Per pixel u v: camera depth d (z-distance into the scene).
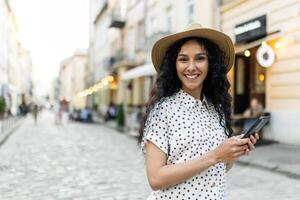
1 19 44.97
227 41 2.14
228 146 1.80
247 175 9.09
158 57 2.19
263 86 15.48
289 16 13.18
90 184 8.38
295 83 12.95
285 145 13.11
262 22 14.45
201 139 1.98
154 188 1.92
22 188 7.97
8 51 53.84
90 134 23.00
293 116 13.02
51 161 11.79
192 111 2.03
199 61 2.08
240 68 16.77
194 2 20.62
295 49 12.95
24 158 12.45
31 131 25.59
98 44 54.78
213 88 2.18
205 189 1.96
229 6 16.78
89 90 54.59
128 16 35.06
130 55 34.31
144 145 2.03
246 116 13.65
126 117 27.92
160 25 26.16
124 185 8.27
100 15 52.34
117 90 38.75
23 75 88.81
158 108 2.00
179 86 2.11
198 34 2.08
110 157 12.73
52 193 7.54
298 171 8.95
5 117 31.91
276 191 7.49
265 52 13.70
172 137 1.96
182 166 1.85
